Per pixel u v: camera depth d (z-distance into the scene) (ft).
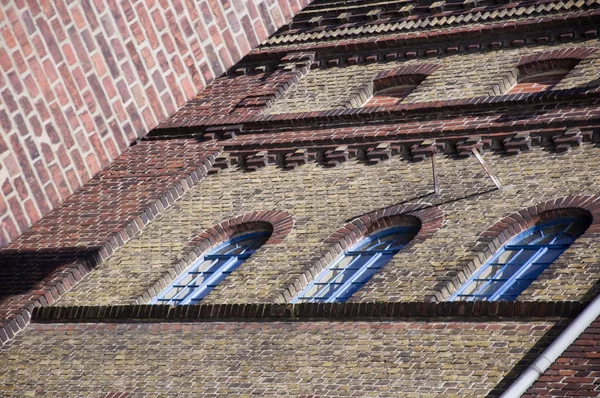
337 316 174.29
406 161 215.10
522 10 242.17
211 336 182.39
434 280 178.29
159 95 147.64
